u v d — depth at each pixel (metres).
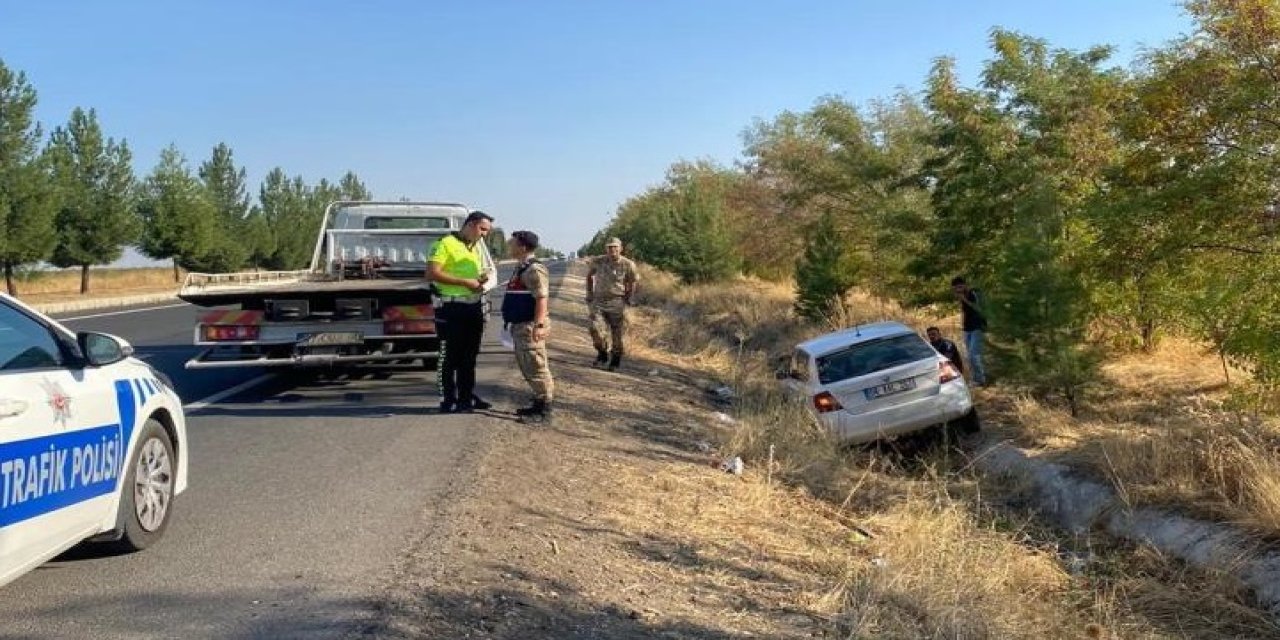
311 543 5.93
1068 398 12.27
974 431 11.97
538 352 10.09
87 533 5.04
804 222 31.25
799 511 8.60
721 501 8.28
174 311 28.06
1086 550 8.46
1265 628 6.76
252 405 10.96
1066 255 12.47
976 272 16.11
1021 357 12.30
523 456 8.59
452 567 5.61
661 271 41.66
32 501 4.41
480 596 5.24
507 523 6.60
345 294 11.02
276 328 11.12
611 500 7.68
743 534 7.44
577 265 82.75
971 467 10.95
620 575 6.00
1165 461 9.05
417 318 11.15
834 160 27.19
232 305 11.21
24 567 4.40
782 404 12.09
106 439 5.14
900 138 24.97
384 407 10.82
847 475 10.17
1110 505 8.94
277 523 6.33
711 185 45.50
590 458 9.03
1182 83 10.78
